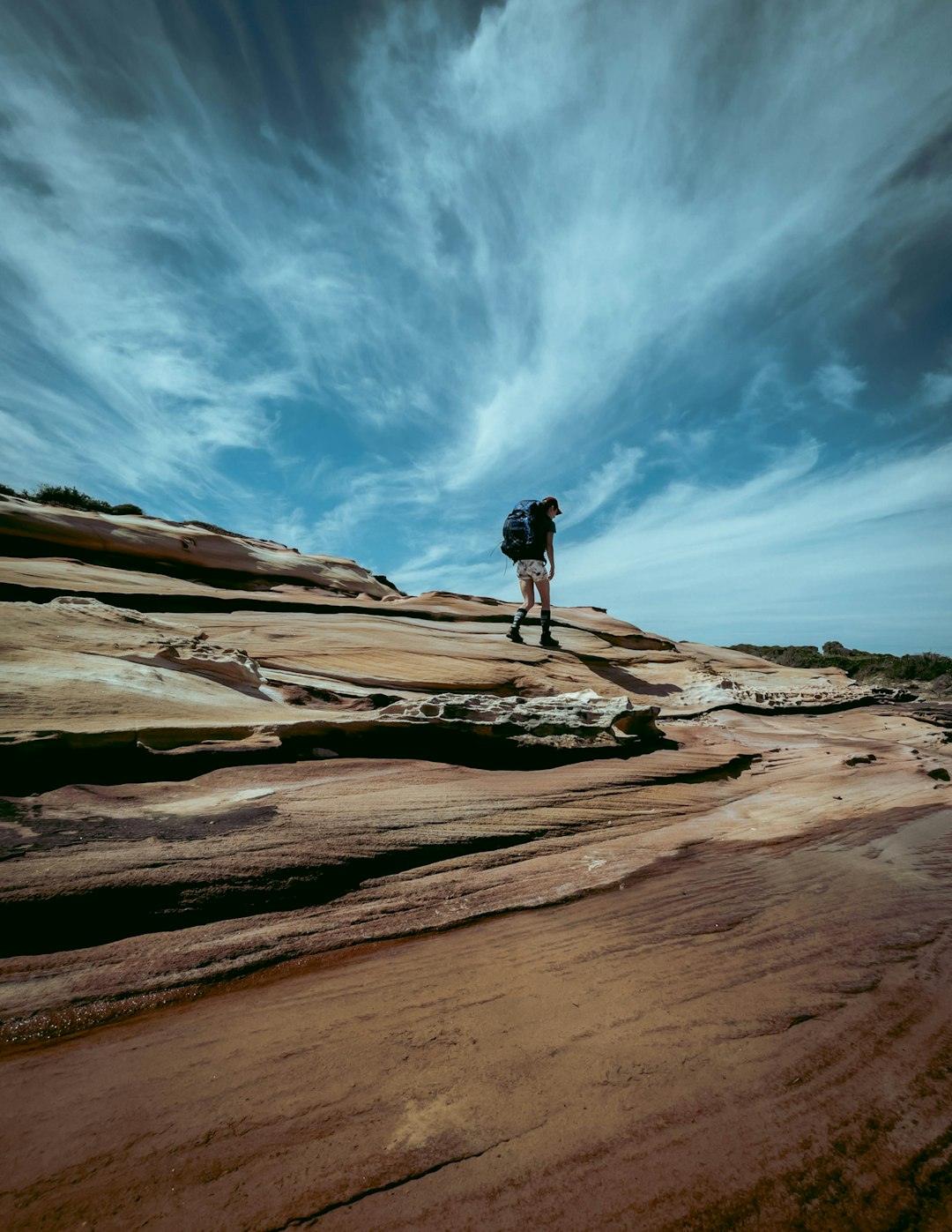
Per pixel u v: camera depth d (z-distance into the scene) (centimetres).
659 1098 114
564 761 399
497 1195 93
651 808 337
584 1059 126
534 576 760
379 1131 106
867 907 211
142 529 880
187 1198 91
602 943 183
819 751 534
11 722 261
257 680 465
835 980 159
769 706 771
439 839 250
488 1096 115
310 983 158
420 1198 92
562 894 221
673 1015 142
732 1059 125
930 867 255
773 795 387
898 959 171
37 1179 94
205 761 293
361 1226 87
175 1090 116
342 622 718
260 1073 121
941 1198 91
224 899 186
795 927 194
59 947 158
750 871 249
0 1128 105
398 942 183
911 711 863
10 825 207
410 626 753
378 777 312
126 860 192
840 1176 95
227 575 934
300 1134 105
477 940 186
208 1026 138
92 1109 110
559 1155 100
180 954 163
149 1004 145
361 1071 122
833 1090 115
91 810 229
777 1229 86
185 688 379
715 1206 90
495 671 624
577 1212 90
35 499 1027
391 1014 144
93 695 312
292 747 328
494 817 283
